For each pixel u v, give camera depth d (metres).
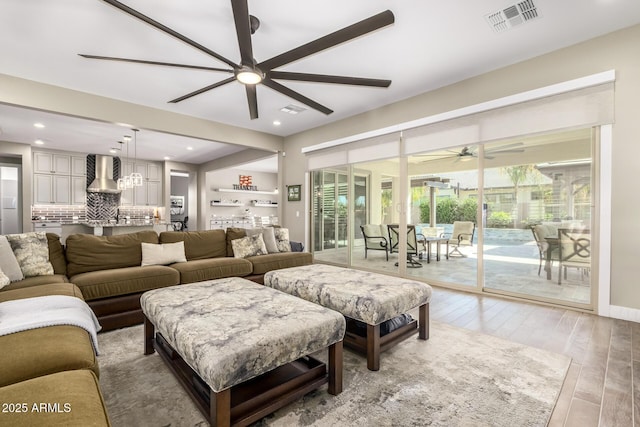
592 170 2.97
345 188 5.58
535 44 2.98
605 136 2.83
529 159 3.41
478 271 3.79
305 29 2.70
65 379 1.00
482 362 2.03
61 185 7.32
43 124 5.21
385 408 1.56
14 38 2.78
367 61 3.28
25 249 2.70
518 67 3.31
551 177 3.27
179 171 9.34
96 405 0.90
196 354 1.33
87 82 3.72
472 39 2.88
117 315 2.65
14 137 6.10
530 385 1.76
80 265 2.97
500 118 3.46
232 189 10.00
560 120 3.05
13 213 6.92
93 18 2.50
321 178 5.98
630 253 2.73
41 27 2.62
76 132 5.74
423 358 2.09
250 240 4.15
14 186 6.95
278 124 5.62
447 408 1.56
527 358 2.08
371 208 5.21
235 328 1.50
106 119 4.19
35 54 3.07
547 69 3.13
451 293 3.77
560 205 3.22
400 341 2.21
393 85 3.90
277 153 6.55
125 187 6.86
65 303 1.79
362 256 5.46
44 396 0.89
